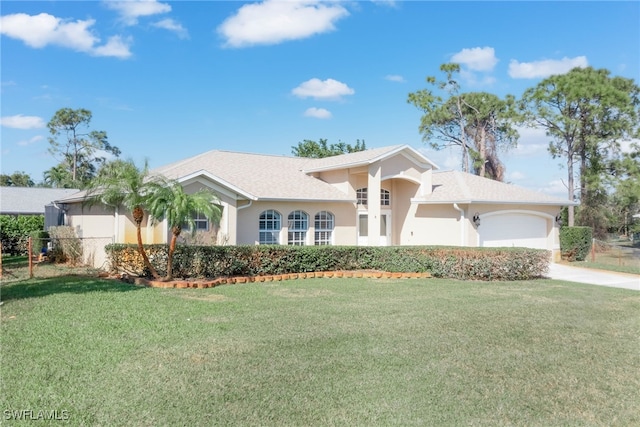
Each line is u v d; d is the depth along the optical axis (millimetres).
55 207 28625
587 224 34531
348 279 16625
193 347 7480
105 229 18828
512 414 5316
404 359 7105
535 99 34125
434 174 28016
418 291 13789
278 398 5574
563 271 21062
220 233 18469
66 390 5652
